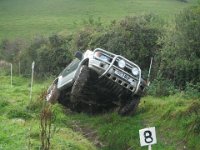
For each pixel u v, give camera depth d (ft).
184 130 40.86
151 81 64.13
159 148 39.55
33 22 199.00
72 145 36.60
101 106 48.78
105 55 44.09
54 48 97.91
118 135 42.68
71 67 49.21
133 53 68.54
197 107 42.60
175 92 54.75
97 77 44.32
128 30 70.69
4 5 238.27
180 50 57.62
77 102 48.98
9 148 32.94
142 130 33.86
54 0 240.94
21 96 58.39
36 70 102.83
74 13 210.38
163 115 44.01
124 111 45.62
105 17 191.83
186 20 57.72
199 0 60.34
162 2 221.87
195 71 55.67
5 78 104.22
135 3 221.05
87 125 46.75
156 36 69.26
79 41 88.58
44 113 31.07
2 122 41.11
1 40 166.61
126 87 44.06
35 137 36.52
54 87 50.93
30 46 112.68
